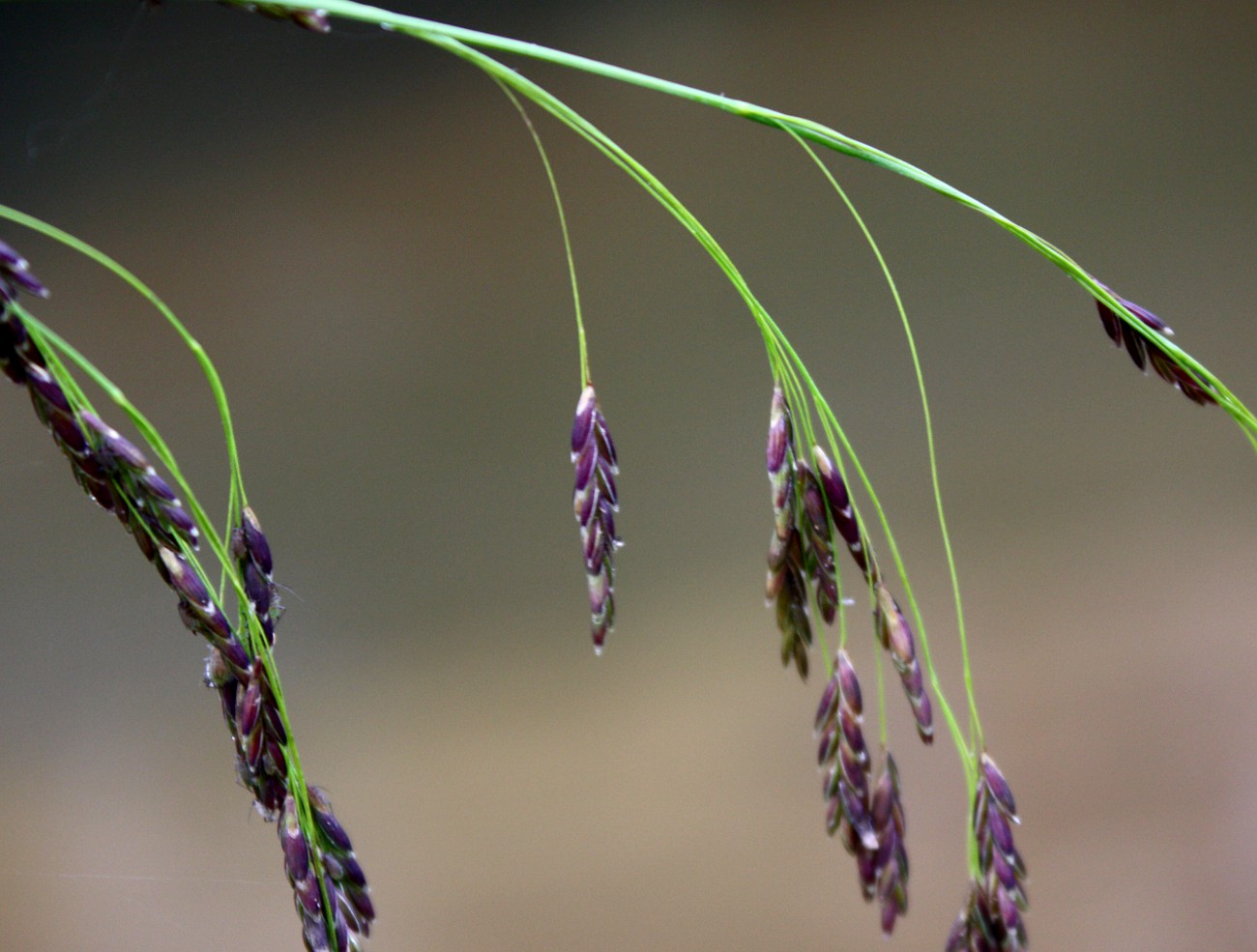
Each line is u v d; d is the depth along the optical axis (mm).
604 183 497
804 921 469
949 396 486
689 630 492
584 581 497
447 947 478
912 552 484
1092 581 481
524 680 497
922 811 466
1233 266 475
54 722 491
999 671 478
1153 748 473
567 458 497
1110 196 482
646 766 487
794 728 480
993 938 262
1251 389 476
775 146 491
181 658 494
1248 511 474
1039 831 470
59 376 247
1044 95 483
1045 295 484
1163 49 478
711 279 493
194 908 475
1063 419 483
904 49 488
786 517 260
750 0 490
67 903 477
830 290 490
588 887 482
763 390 490
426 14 492
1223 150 476
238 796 483
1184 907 463
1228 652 473
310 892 253
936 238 487
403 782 491
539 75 493
